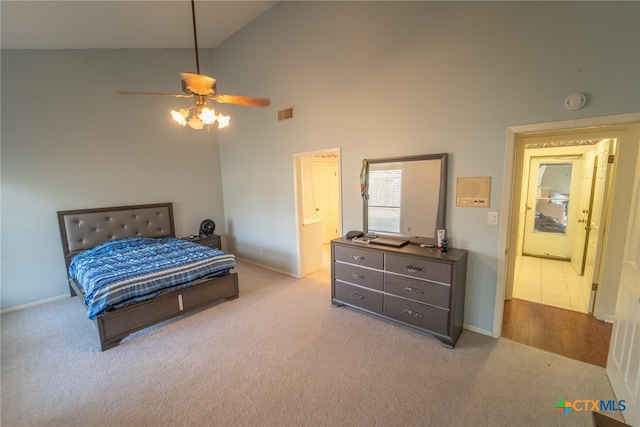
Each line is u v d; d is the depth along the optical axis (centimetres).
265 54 416
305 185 618
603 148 302
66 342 268
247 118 468
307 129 385
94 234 397
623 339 186
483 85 246
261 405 191
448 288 246
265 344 260
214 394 201
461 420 176
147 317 279
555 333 269
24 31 308
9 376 222
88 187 396
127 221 426
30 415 185
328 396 197
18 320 314
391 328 283
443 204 277
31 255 357
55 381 216
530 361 229
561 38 208
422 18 271
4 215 338
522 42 224
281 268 461
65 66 369
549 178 508
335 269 326
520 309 318
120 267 297
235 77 468
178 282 299
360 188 340
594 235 329
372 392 200
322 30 347
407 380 211
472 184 261
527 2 218
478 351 243
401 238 312
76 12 301
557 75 213
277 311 324
